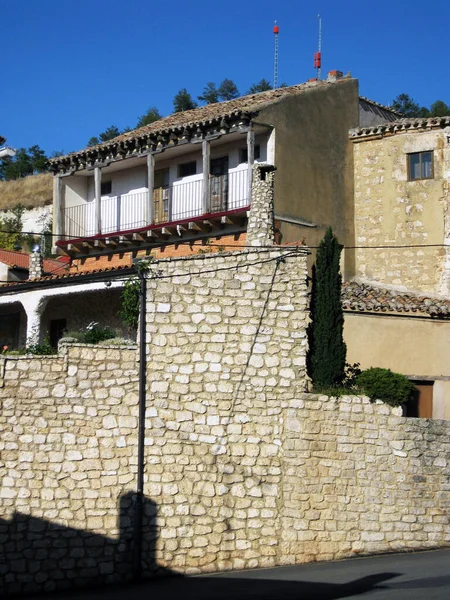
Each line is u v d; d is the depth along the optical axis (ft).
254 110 101.14
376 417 73.15
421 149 113.19
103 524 67.26
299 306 72.08
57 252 115.96
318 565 68.44
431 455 74.38
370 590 56.08
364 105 121.70
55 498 66.64
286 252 72.54
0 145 104.53
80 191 119.03
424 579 59.41
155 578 67.41
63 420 67.77
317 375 75.05
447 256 110.52
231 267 72.28
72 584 65.77
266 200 84.02
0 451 66.33
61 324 102.58
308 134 109.50
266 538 69.67
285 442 70.95
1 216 217.56
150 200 107.45
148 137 107.24
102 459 68.08
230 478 69.92
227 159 106.42
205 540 68.80
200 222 101.60
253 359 71.36
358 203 116.37
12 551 65.10
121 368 69.72
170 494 68.80
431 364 94.84
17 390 67.41
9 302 98.84
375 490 72.33
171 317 71.41
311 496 70.69
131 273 87.30
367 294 100.32
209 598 56.34
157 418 69.62
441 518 74.08
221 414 70.54
